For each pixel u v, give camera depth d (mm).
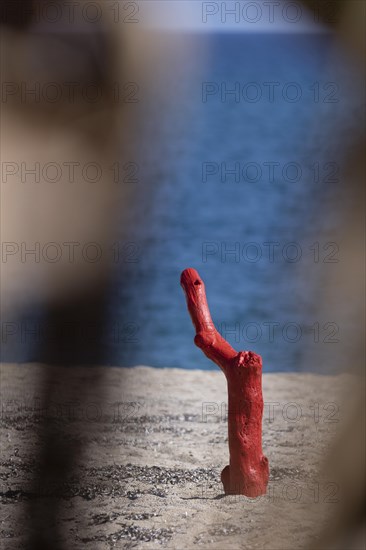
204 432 29344
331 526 11859
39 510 17812
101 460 24172
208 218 118938
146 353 57375
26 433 26766
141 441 27188
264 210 125375
